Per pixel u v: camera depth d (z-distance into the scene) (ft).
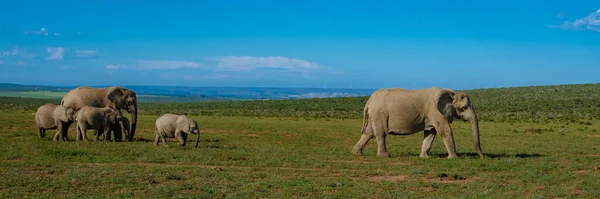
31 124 134.00
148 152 71.67
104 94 93.56
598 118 230.07
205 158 66.95
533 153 83.61
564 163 69.56
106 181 49.47
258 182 50.49
